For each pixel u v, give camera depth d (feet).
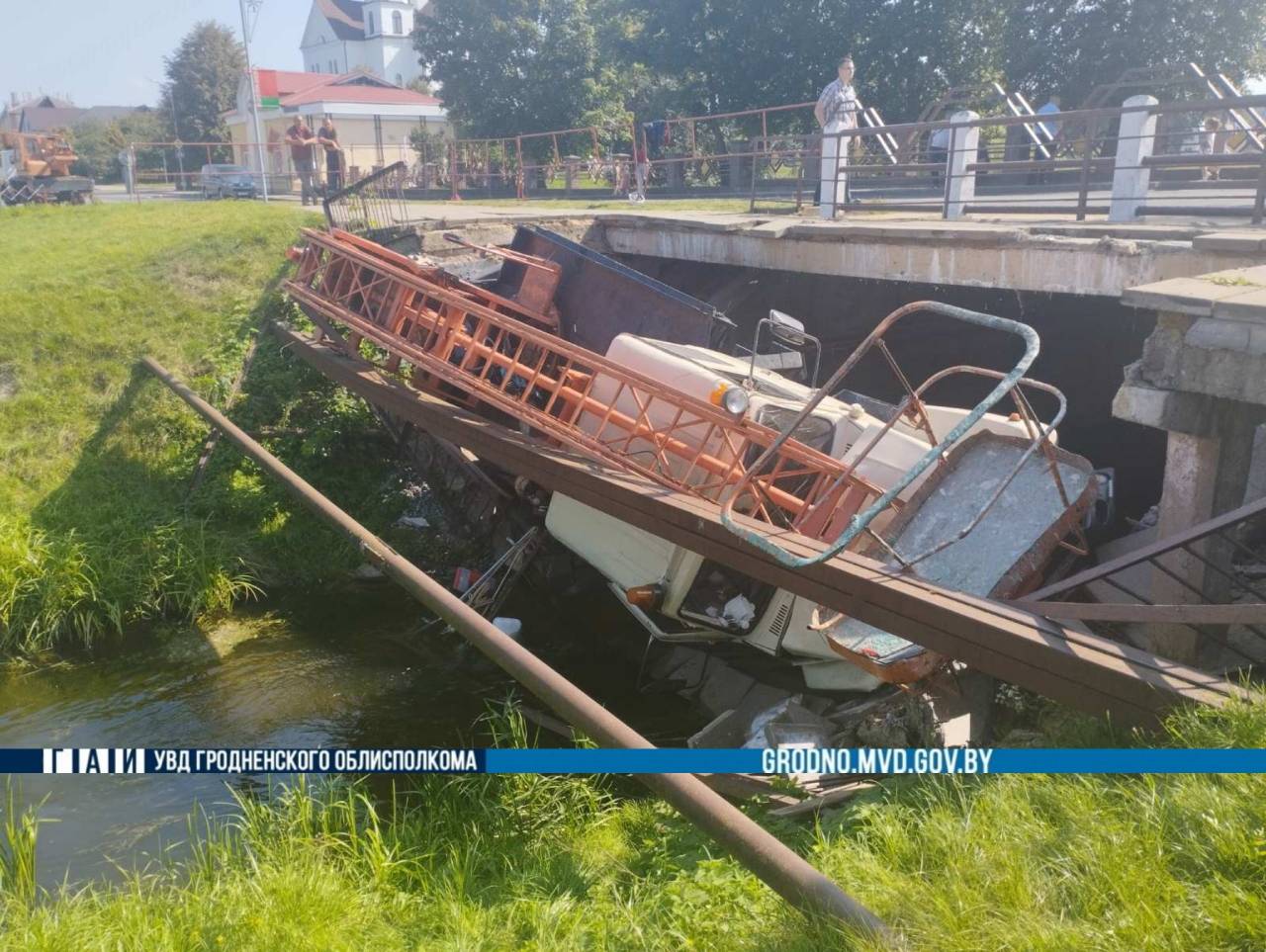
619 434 31.42
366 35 296.92
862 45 108.47
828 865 13.88
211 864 18.44
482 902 16.87
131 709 30.66
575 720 16.24
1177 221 34.35
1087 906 11.00
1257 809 11.27
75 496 42.04
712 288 48.37
